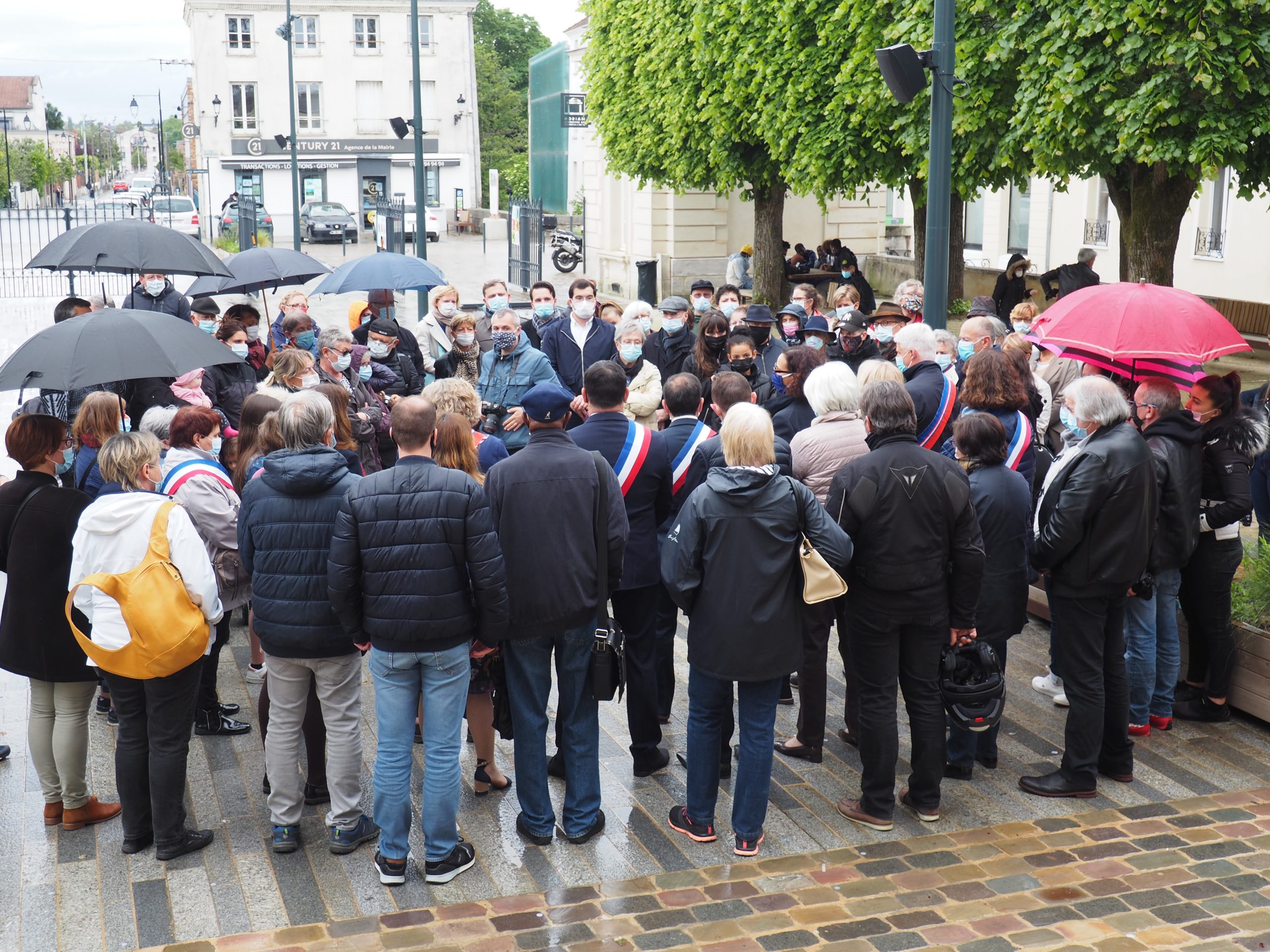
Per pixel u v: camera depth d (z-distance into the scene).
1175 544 5.39
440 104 52.22
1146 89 10.04
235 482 5.58
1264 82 9.85
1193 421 5.41
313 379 6.33
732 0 16.05
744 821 4.61
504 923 4.14
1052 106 10.78
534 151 41.03
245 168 50.09
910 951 3.96
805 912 4.21
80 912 4.19
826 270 22.08
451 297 9.40
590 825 4.75
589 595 4.54
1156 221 11.89
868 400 4.71
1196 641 6.01
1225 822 4.88
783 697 6.11
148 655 4.29
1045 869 4.51
